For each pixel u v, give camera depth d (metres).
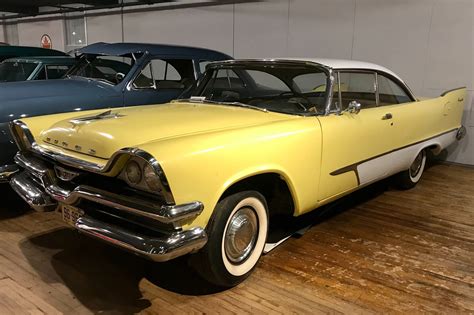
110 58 5.25
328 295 2.58
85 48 5.47
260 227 2.74
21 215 3.79
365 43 6.55
